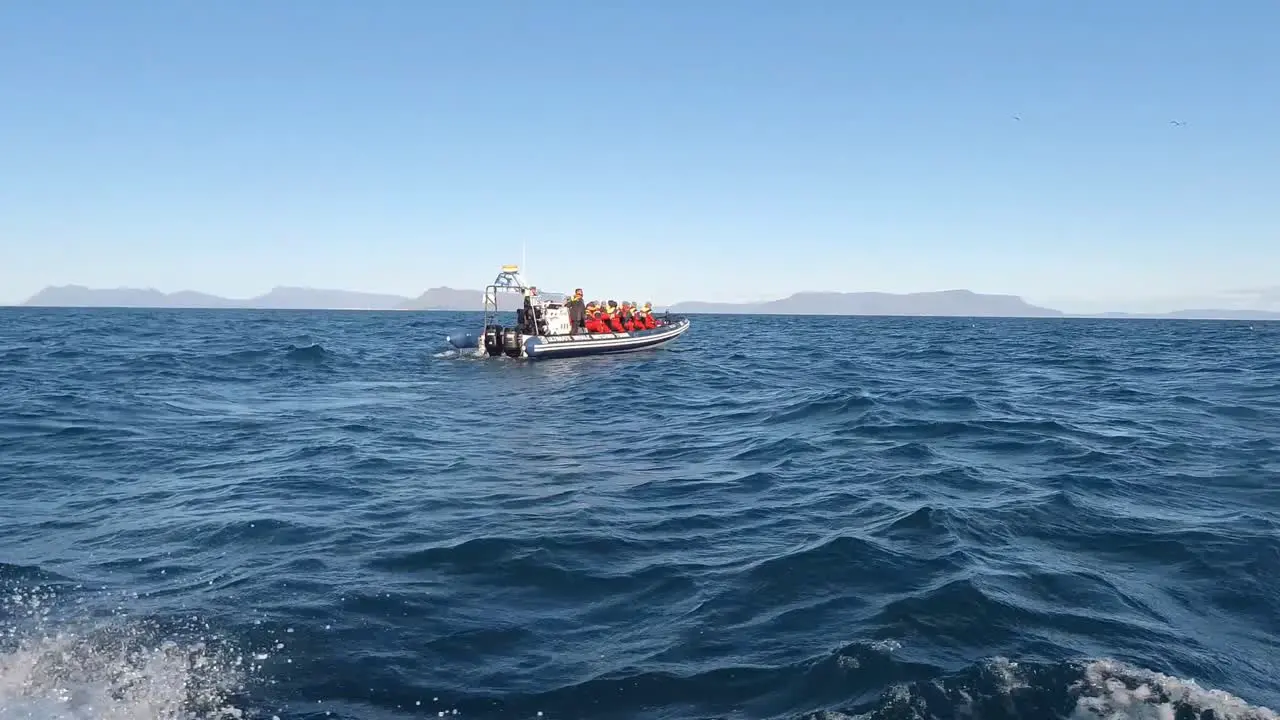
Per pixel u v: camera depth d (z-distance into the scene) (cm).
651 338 2783
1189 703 351
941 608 455
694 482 824
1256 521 644
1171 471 850
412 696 364
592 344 2531
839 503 719
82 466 897
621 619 455
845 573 519
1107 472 845
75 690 362
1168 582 511
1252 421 1236
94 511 694
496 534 619
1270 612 464
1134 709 345
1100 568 534
